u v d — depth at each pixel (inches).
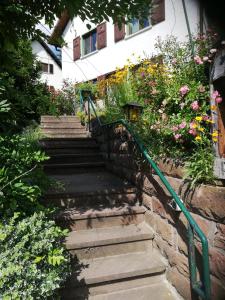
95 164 226.1
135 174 166.2
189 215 98.3
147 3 122.3
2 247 90.3
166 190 125.5
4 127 120.3
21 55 134.9
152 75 163.5
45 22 124.4
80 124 319.9
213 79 96.1
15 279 85.0
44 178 130.0
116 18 122.5
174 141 129.2
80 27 541.6
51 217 134.6
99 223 144.2
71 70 573.3
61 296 113.0
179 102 126.6
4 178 99.6
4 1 109.9
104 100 274.7
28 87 240.5
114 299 114.6
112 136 213.3
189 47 157.4
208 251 93.6
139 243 137.3
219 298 92.1
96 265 125.8
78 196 154.4
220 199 89.7
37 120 309.3
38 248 94.2
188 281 109.4
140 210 150.1
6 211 101.5
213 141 96.0
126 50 423.8
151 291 119.3
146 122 155.4
